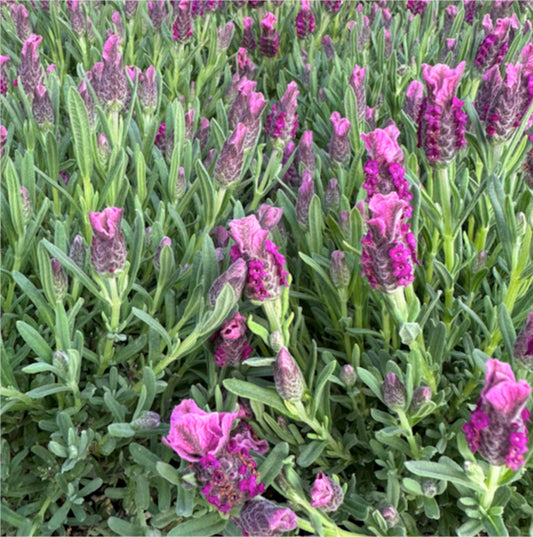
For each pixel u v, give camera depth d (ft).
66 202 1.05
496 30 1.10
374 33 1.55
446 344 0.87
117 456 0.86
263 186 0.99
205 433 0.59
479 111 0.87
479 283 0.89
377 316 0.90
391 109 1.36
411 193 0.77
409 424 0.74
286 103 1.00
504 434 0.55
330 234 0.99
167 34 1.45
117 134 1.00
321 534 0.67
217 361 0.79
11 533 0.79
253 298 0.68
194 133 1.18
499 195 0.74
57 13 1.54
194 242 0.88
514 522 0.77
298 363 0.85
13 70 1.31
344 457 0.83
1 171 0.95
